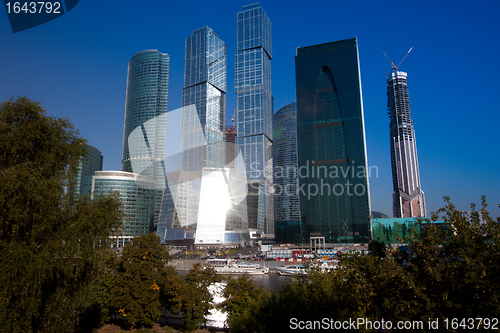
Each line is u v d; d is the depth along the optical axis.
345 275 45.53
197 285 67.25
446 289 33.41
